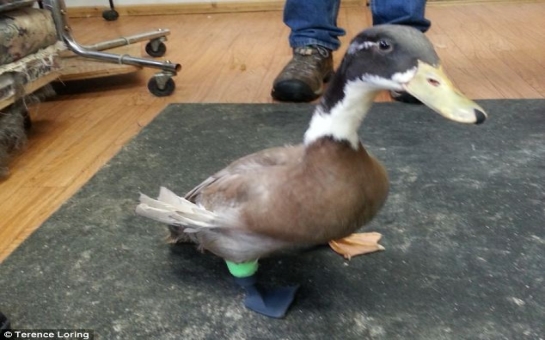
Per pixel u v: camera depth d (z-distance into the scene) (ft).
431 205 3.08
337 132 2.08
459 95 1.88
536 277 2.51
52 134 4.35
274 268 2.67
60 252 2.85
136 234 2.98
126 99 5.05
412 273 2.59
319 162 2.08
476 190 3.20
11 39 3.84
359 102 2.05
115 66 5.19
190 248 2.85
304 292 2.51
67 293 2.57
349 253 2.70
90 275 2.68
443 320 2.31
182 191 3.37
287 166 2.16
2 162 3.83
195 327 2.35
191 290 2.57
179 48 6.67
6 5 3.87
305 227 2.08
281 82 4.62
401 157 3.63
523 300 2.39
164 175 3.57
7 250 2.92
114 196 3.34
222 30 7.55
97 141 4.19
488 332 2.24
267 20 8.10
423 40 1.96
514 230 2.84
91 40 7.25
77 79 5.27
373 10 4.86
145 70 5.91
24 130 4.23
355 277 2.59
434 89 1.89
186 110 4.60
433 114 4.25
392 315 2.35
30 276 2.69
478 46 6.05
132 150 3.92
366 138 3.91
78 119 4.63
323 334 2.28
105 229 3.03
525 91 4.64
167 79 5.01
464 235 2.82
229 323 2.36
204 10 8.86
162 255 2.81
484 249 2.71
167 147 3.94
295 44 5.06
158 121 4.40
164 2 8.86
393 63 1.93
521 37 6.32
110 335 2.33
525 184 3.24
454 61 5.56
